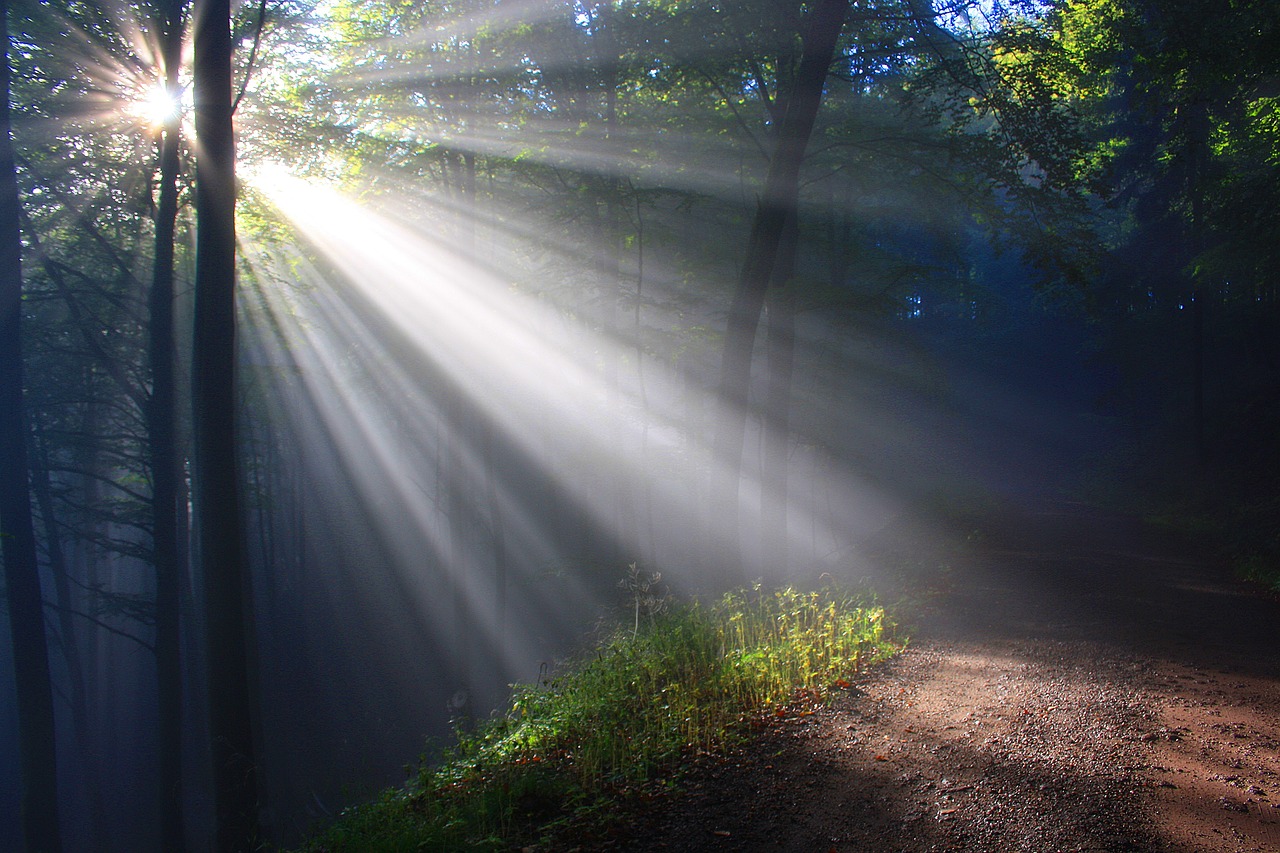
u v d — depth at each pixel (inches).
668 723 265.0
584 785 231.0
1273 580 512.7
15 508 518.6
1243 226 802.2
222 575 434.3
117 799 1045.8
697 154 728.3
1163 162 1103.6
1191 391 1332.4
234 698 429.7
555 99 724.0
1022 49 561.9
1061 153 565.3
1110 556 658.8
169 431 675.4
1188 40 577.0
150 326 669.3
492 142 734.5
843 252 811.4
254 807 421.4
